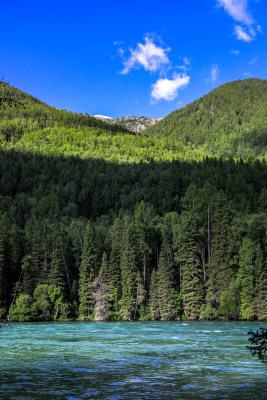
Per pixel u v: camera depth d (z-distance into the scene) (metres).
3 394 25.64
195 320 101.62
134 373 32.72
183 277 108.19
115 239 121.19
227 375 31.89
